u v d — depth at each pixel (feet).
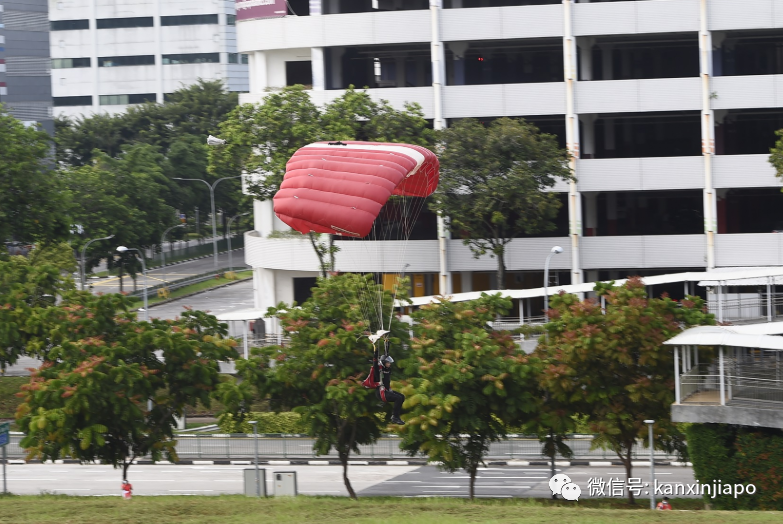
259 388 109.40
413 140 166.09
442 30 181.37
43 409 101.65
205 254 385.91
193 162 353.72
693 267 180.14
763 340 94.27
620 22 175.42
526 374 100.58
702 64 173.68
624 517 75.25
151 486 143.84
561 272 191.31
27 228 178.60
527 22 178.40
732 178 174.81
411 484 137.90
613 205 195.11
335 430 110.93
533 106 180.14
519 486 134.10
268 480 145.79
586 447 147.23
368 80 196.24
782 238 173.99
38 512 80.12
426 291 192.34
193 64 430.20
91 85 433.07
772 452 96.58
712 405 97.50
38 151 178.81
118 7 429.79
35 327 126.52
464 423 101.45
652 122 193.77
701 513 77.77
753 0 170.60
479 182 166.40
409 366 103.50
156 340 109.29
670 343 97.45
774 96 171.94
